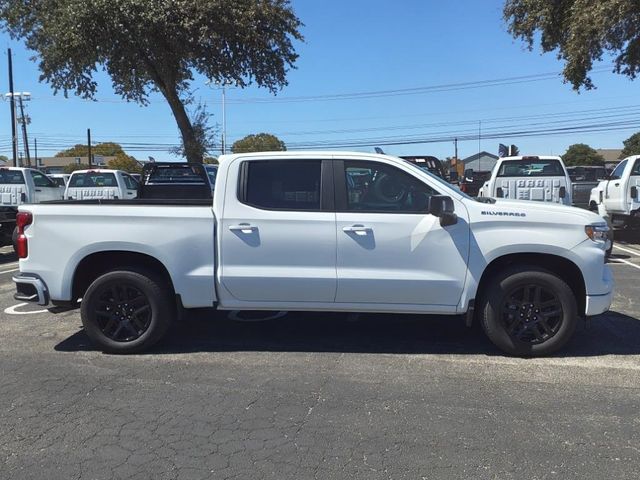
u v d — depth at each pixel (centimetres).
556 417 411
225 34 1855
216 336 614
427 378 489
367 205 538
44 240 548
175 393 461
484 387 468
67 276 548
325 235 532
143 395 457
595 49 1585
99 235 541
